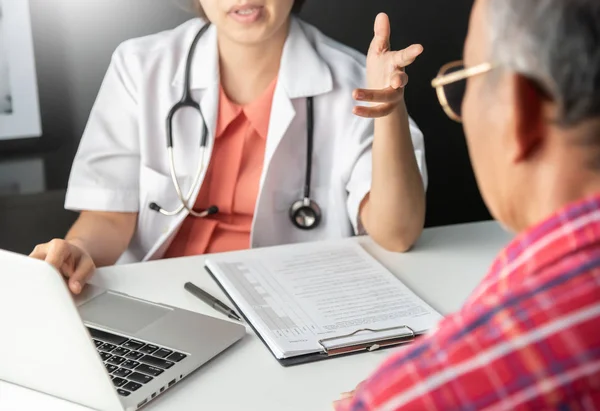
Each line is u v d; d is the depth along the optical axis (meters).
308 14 2.12
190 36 1.75
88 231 1.67
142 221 1.72
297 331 1.10
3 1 2.02
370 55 1.28
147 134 1.70
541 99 0.53
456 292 1.26
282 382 1.00
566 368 0.49
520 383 0.50
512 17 0.53
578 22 0.50
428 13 2.17
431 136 2.26
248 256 1.36
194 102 1.68
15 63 2.06
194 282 1.28
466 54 0.59
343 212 1.71
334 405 0.89
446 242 1.46
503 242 1.46
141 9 2.09
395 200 1.39
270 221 1.68
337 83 1.71
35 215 2.16
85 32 2.08
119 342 1.06
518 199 0.57
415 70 2.20
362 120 1.68
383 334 1.10
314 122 1.69
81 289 1.22
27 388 0.98
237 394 0.98
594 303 0.50
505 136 0.55
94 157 1.71
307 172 1.68
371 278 1.28
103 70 2.12
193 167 1.68
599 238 0.51
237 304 1.19
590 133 0.52
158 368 1.00
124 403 0.92
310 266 1.32
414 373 0.53
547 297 0.51
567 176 0.54
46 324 0.91
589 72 0.50
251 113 1.66
